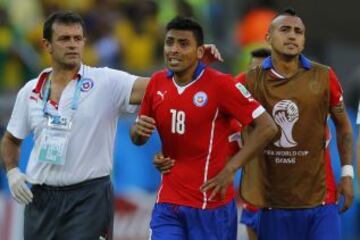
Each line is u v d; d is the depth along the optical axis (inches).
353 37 2320.4
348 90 2128.4
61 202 1110.4
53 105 1106.7
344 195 1141.1
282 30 1103.0
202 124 1055.0
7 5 2047.2
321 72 1112.2
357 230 1852.9
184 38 1047.6
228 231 1080.8
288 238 1146.0
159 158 1075.9
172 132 1062.4
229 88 1049.5
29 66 1993.1
